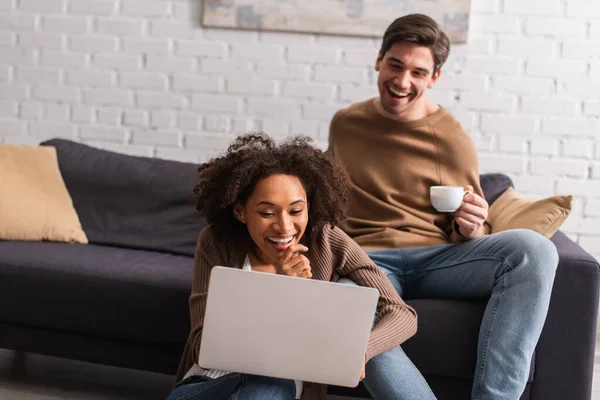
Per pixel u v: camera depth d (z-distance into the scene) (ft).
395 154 8.07
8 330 7.95
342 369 5.22
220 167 5.96
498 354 6.45
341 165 6.15
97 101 11.67
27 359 9.07
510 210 8.16
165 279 7.60
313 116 11.42
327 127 11.41
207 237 6.15
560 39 11.10
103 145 11.74
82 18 11.57
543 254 6.72
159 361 7.68
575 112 11.18
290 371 5.27
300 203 5.70
